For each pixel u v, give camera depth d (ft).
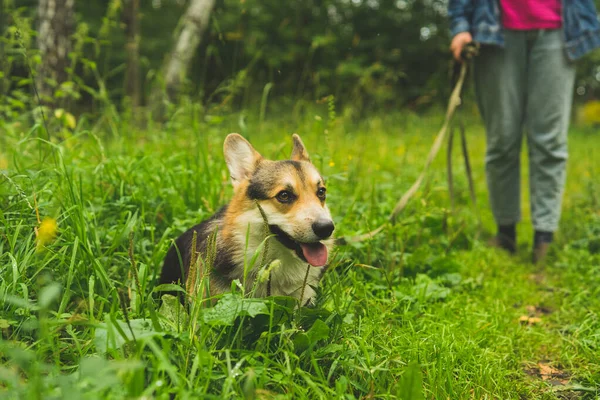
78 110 21.01
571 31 14.74
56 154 12.29
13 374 5.51
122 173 13.03
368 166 20.56
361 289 10.75
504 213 16.39
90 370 5.51
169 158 14.39
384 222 14.07
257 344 7.63
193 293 8.37
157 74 18.69
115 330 6.82
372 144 25.62
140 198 12.40
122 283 9.79
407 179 20.85
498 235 16.67
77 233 9.15
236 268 9.12
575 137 46.32
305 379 6.96
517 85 15.40
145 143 16.81
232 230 9.25
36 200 9.95
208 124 16.66
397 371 8.25
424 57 59.62
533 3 14.80
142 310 8.54
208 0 27.68
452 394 8.07
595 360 9.77
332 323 8.36
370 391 7.39
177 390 6.07
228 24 45.75
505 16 15.06
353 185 16.62
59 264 9.00
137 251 10.95
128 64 25.95
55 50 20.52
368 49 57.72
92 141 14.74
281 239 9.29
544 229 15.46
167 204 12.90
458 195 20.57
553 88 14.97
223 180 14.17
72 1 20.80
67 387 5.76
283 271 9.32
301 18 53.11
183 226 12.00
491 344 10.30
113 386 6.06
